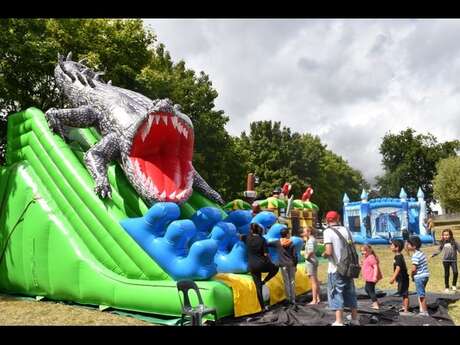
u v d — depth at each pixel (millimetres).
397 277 7379
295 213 17281
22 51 14102
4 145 16016
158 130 7438
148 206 7461
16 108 15906
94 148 7641
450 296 8719
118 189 7660
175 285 6434
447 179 45344
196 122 24438
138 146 7434
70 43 16156
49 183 8289
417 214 27188
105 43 17094
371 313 6984
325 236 6207
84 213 7605
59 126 8438
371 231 26250
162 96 19297
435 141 60156
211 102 25391
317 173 46344
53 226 7859
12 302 8000
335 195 53062
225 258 7535
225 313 6512
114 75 16906
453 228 40500
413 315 6980
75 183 7816
